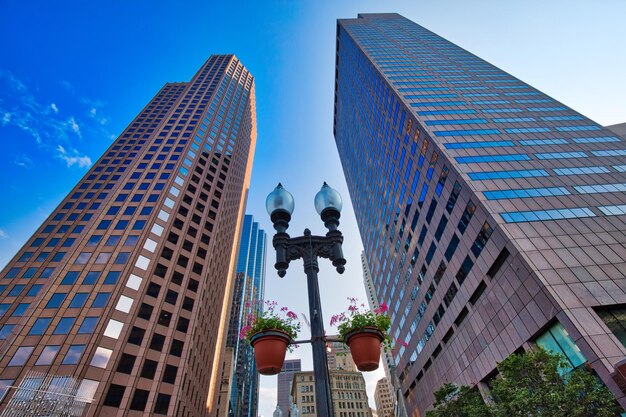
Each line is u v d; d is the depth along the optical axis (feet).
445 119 178.91
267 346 16.76
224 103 333.21
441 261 153.99
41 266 177.78
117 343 130.41
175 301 161.17
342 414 341.21
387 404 506.48
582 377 62.59
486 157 145.89
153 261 165.27
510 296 105.50
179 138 257.55
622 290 87.61
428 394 176.35
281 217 22.02
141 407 122.21
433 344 165.89
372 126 269.03
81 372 116.47
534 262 97.25
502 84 220.23
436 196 157.89
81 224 206.28
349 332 17.43
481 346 122.01
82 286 144.25
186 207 208.13
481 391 120.37
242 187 345.92
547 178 132.26
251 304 19.04
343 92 386.93
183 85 385.09
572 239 103.65
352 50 332.80
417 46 302.04
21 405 55.62
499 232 110.32
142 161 228.22
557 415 58.13
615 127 219.41
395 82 228.63
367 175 296.10
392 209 225.76
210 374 194.70
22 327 127.54
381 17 404.98
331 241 21.47
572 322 81.82
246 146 372.99
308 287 19.01
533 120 175.01
